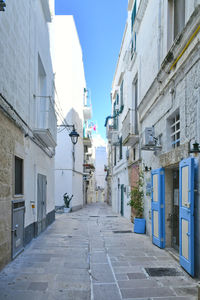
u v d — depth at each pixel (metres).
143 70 8.82
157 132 6.97
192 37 4.42
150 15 7.82
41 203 8.55
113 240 7.27
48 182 10.31
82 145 23.78
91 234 8.27
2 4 3.67
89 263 5.04
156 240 6.48
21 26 6.03
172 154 5.45
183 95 5.05
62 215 15.30
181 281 4.10
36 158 7.89
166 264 4.98
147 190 7.86
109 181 29.91
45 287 3.84
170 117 6.07
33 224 7.49
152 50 7.56
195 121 4.44
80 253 5.80
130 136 9.89
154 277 4.27
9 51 5.10
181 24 5.68
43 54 8.93
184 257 4.55
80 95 22.45
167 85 5.95
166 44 6.29
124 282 4.05
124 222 11.53
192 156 4.51
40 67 8.89
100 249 6.19
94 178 44.62
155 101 7.03
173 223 6.16
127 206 13.13
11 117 5.07
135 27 9.80
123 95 15.04
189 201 4.27
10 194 5.10
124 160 14.28
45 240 7.25
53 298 3.47
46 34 9.52
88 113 24.95
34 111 7.66
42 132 7.52
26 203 6.56
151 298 3.49
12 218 5.19
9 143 5.09
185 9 5.20
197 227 4.22
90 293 3.64
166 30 6.32
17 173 6.00
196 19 4.20
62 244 6.73
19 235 5.75
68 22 18.81
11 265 4.86
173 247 6.12
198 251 4.17
